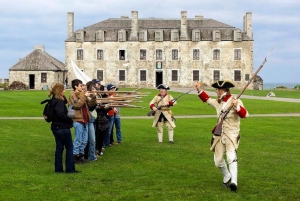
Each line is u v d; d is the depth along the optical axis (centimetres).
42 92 7350
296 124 2959
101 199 1172
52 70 9744
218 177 1428
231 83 1312
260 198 1191
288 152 1891
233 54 10056
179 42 10106
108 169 1540
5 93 6894
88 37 10138
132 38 10138
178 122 3125
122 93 2006
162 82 10175
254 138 2300
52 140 2203
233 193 1238
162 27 10319
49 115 1485
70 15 10369
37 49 10144
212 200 1169
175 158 1745
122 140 2258
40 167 1566
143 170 1522
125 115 3650
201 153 1862
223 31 10150
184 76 10138
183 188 1286
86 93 1642
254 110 4100
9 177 1402
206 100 1347
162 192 1241
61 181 1361
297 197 1204
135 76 10175
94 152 1711
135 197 1188
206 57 10094
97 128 1792
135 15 10169
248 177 1429
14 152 1842
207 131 2617
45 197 1190
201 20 10425
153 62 10150
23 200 1164
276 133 2494
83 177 1416
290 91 7956
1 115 3547
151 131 2633
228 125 1298
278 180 1390
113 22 10438
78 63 10144
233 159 1266
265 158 1744
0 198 1177
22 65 9819
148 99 5438
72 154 1498
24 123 2955
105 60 10125
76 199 1172
